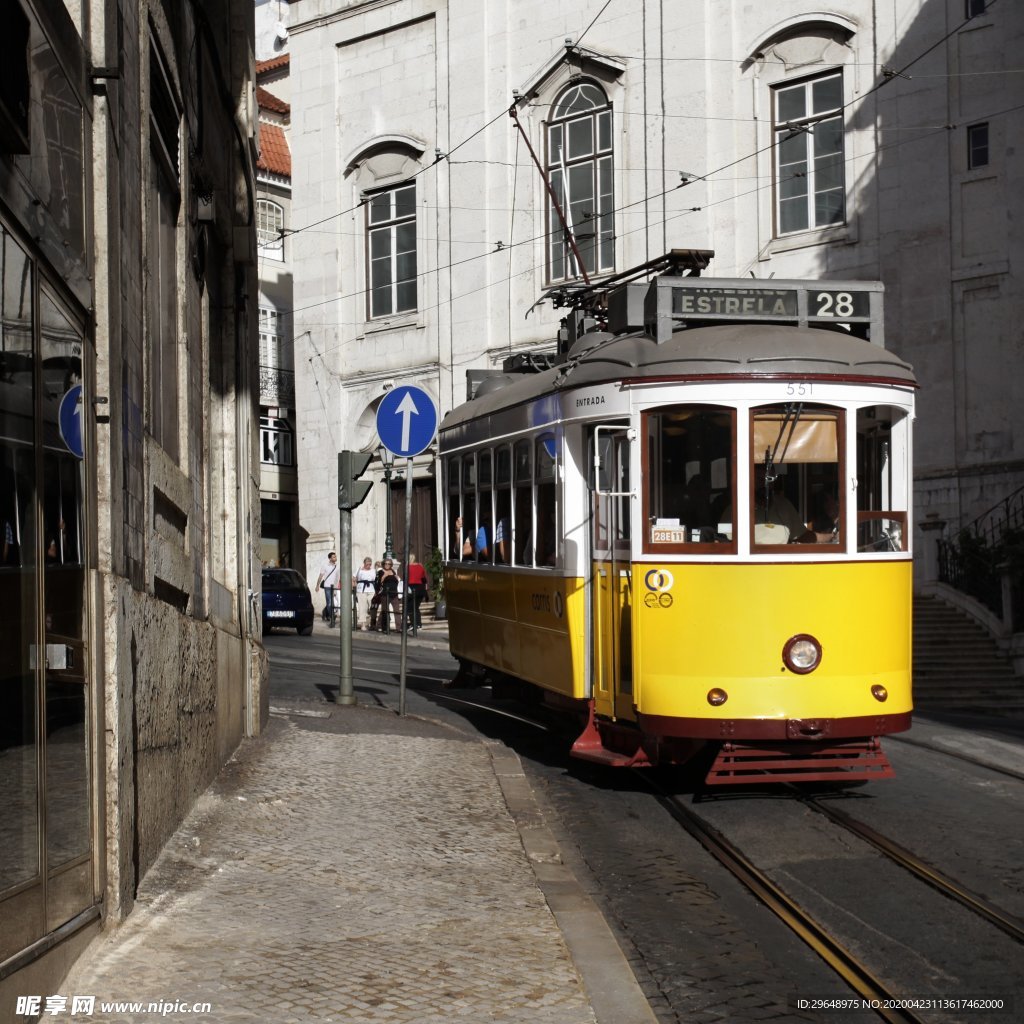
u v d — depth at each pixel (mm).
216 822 8898
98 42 6543
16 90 5012
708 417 10180
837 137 28656
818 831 9461
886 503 10367
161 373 8820
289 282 44969
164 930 6473
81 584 6016
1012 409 26000
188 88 10328
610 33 31672
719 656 10000
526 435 12719
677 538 10188
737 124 29859
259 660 13000
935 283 26969
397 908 7062
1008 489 25828
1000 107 26344
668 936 7031
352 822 9156
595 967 6121
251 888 7344
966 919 7215
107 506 6438
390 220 36156
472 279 34125
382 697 17469
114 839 6391
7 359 4883
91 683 6160
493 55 33812
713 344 10289
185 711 8945
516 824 9375
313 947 6293
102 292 6469
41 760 5273
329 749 12172
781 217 29406
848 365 10266
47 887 5375
